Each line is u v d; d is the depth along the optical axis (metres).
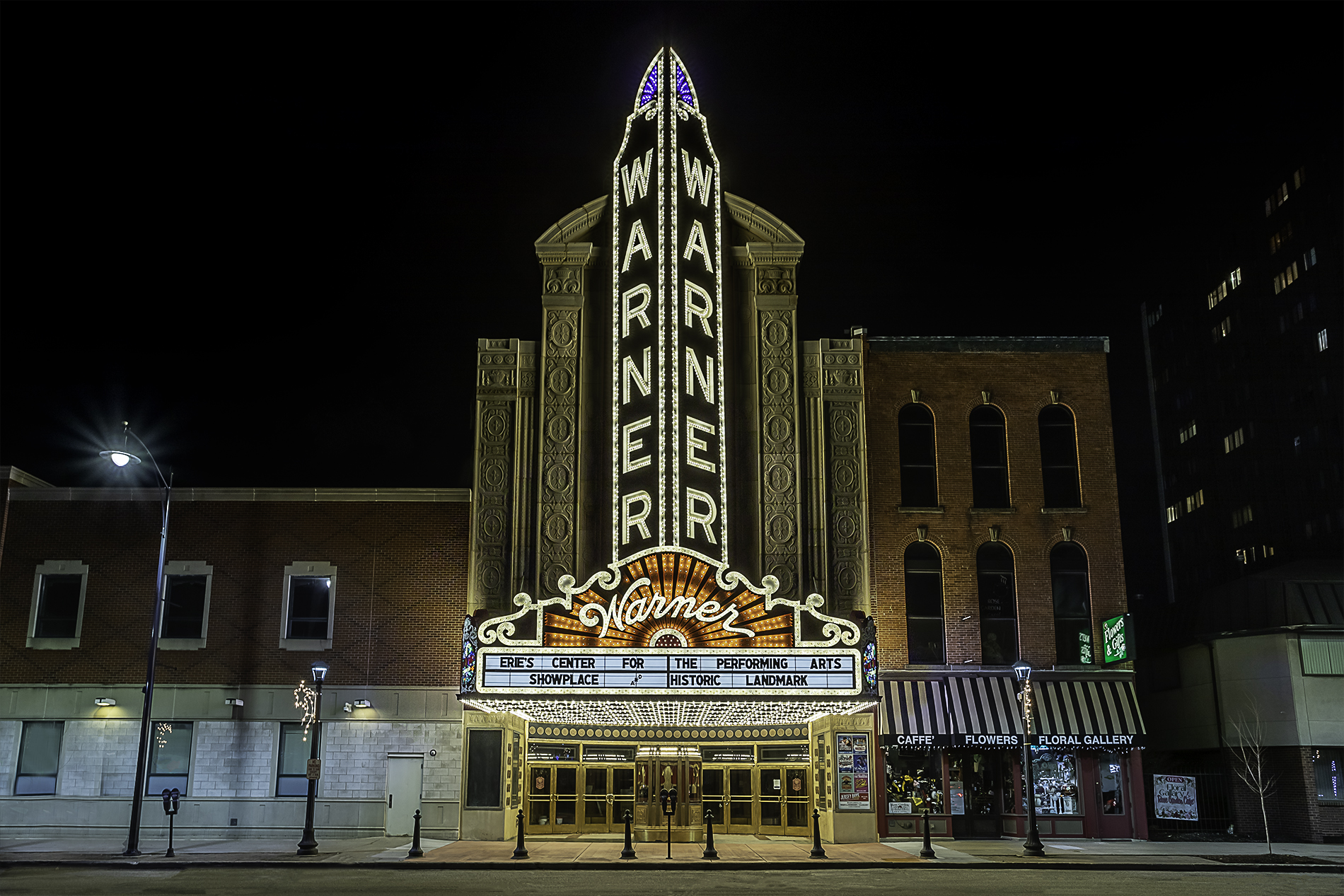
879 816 36.03
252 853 31.06
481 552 37.97
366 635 37.75
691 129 41.28
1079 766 36.88
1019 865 28.34
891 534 38.56
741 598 33.16
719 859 28.88
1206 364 115.31
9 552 38.62
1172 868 28.36
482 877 25.89
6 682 37.59
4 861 29.23
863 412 39.03
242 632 37.84
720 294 39.22
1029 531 38.81
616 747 38.56
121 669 37.62
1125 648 35.59
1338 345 102.25
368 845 33.28
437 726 36.97
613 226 40.28
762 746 38.50
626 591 33.06
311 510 38.91
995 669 37.44
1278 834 37.53
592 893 22.34
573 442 38.66
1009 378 40.19
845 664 32.28
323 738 37.00
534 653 32.38
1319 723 37.97
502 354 39.56
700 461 37.66
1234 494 108.50
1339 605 39.88
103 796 36.53
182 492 39.06
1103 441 39.72
